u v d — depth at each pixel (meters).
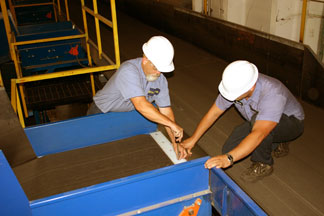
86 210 1.85
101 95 2.86
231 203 1.90
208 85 4.94
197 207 2.14
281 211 2.52
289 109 2.66
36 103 6.13
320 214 2.47
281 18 5.78
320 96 4.00
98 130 2.88
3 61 6.52
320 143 3.38
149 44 2.40
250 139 2.22
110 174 2.47
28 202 1.75
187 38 7.00
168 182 1.98
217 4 7.04
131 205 1.96
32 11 8.70
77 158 2.68
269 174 2.91
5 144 2.57
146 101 2.45
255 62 5.07
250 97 2.45
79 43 6.16
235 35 5.41
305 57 4.09
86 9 4.96
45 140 2.71
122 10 10.29
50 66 6.14
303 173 2.94
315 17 5.40
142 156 2.69
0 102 2.45
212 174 2.05
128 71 2.46
